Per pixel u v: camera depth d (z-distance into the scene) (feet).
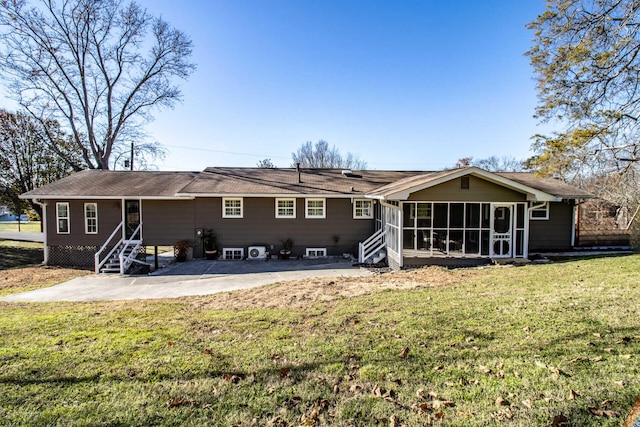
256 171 62.69
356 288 27.25
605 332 14.55
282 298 24.52
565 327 15.31
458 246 45.47
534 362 12.35
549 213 49.57
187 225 51.03
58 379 11.98
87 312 21.66
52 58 72.69
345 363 12.90
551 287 23.70
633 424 8.75
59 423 9.59
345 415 9.84
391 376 11.86
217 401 10.64
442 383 11.32
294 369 12.54
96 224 50.44
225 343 15.15
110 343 15.25
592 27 34.24
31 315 20.95
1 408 10.27
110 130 82.58
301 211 52.49
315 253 52.80
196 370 12.59
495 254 41.98
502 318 17.06
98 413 10.05
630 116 35.55
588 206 75.72
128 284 35.94
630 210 66.18
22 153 77.87
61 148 82.84
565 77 38.58
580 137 38.11
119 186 52.31
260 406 10.37
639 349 12.87
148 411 10.14
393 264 42.22
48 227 50.57
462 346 13.99
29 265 50.62
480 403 10.15
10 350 14.47
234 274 39.99
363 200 53.11
